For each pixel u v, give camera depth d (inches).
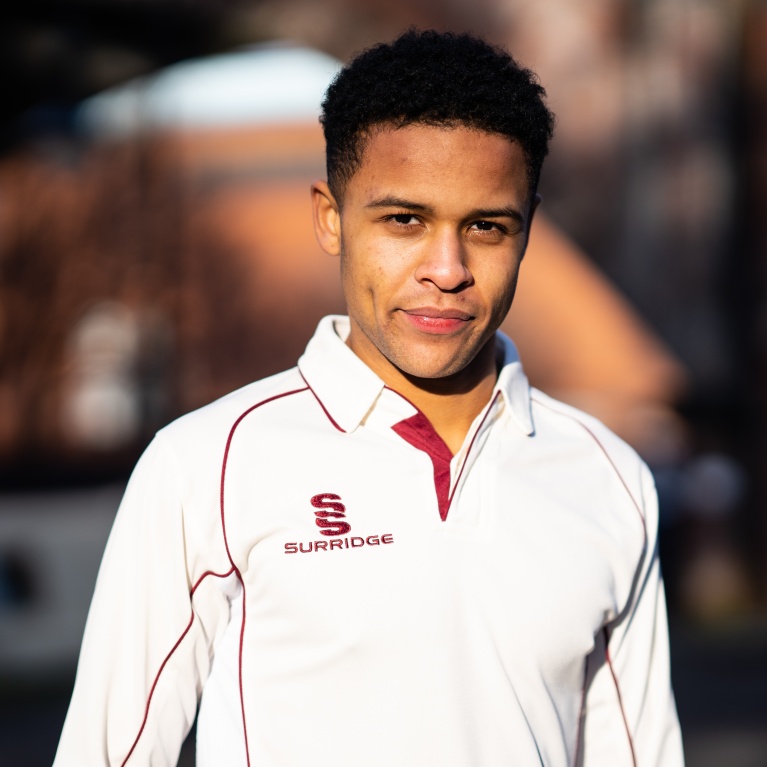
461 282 69.0
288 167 705.0
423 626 69.3
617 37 378.6
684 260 403.2
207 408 75.4
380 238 70.1
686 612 443.8
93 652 71.2
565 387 597.0
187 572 71.6
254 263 686.5
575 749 75.0
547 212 398.6
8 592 371.9
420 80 67.9
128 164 587.2
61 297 589.9
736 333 414.9
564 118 384.8
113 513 424.5
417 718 68.2
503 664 70.9
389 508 71.8
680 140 395.2
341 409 74.4
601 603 74.6
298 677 69.3
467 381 76.5
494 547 72.7
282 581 69.9
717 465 448.5
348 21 385.4
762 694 336.2
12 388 601.6
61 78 438.9
